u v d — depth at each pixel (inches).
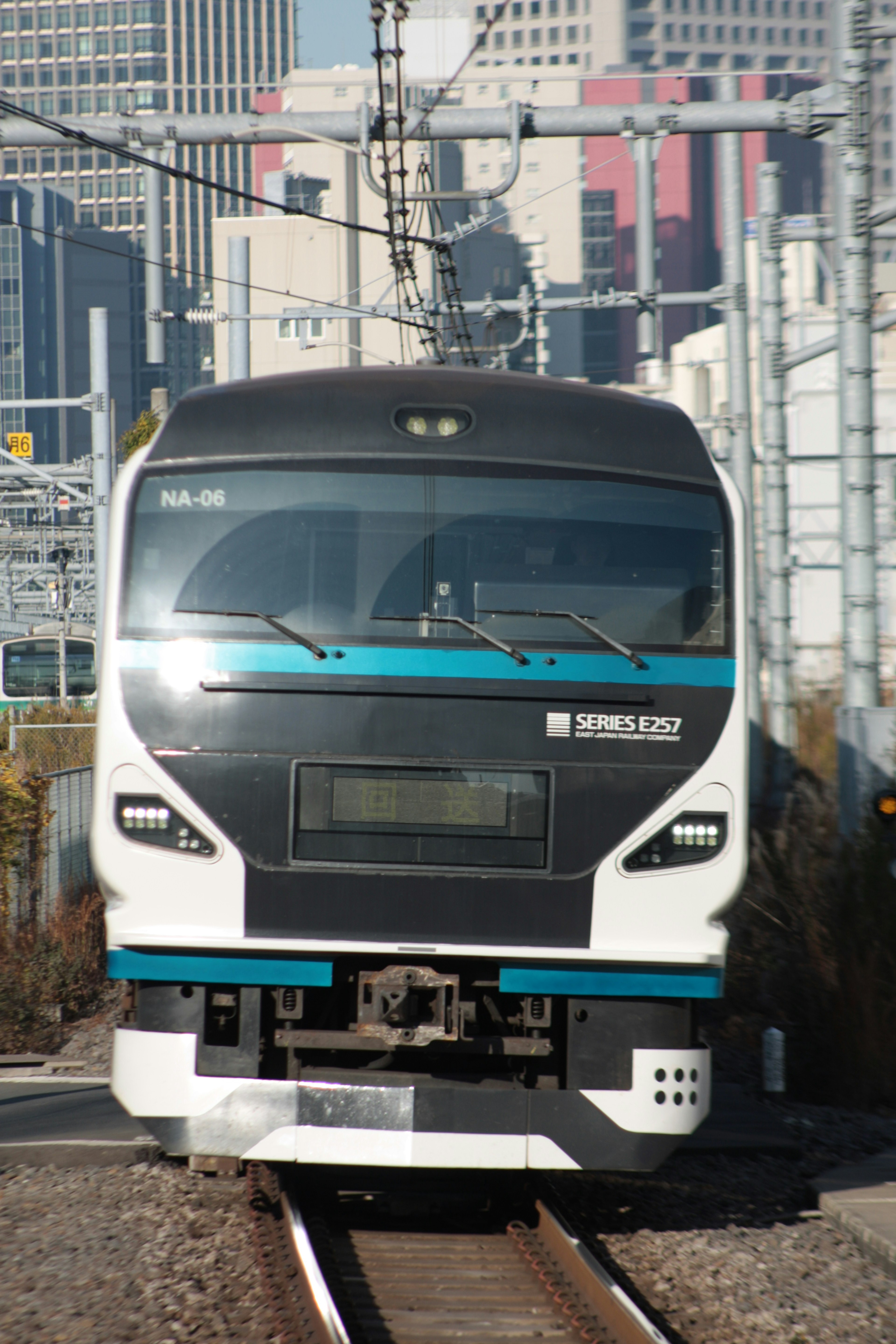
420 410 868.6
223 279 2716.5
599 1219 916.0
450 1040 798.5
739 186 2421.3
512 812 812.6
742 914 1573.6
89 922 1833.2
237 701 810.8
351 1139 799.7
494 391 884.6
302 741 808.9
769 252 2381.9
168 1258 793.6
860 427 1466.5
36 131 1911.9
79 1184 928.9
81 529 5689.0
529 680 821.2
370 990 810.2
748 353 2472.9
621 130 1932.8
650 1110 819.4
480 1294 766.5
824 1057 1327.5
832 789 1621.6
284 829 802.8
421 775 810.8
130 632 820.0
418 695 815.1
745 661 847.7
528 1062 849.5
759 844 1660.9
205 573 829.2
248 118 1916.8
